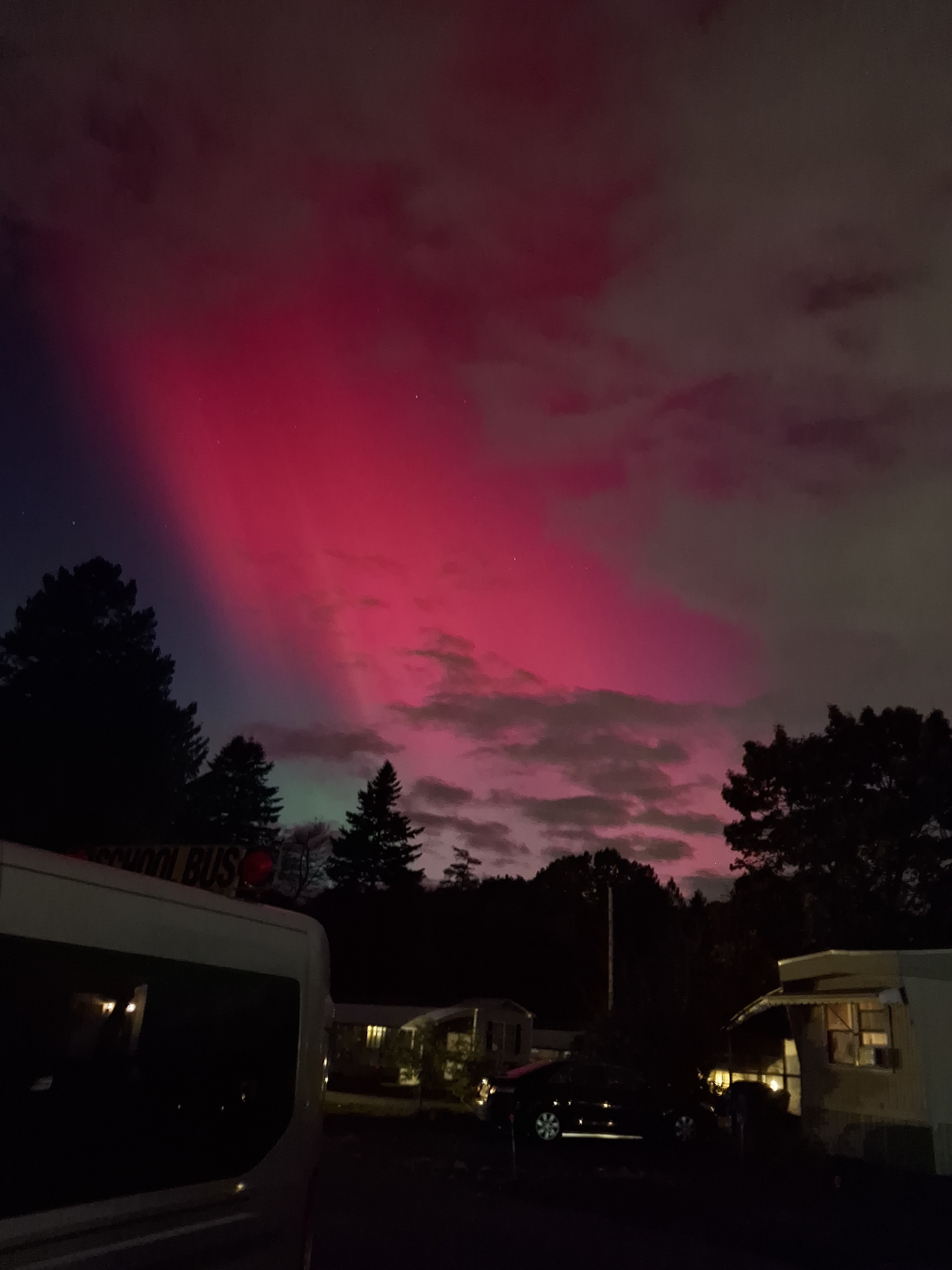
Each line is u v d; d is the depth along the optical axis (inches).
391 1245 343.6
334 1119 807.7
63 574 1093.1
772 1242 387.9
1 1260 103.8
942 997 636.7
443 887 2797.7
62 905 117.1
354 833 2812.5
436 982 2215.8
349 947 2313.0
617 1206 452.1
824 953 732.7
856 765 1274.6
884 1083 665.0
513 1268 325.7
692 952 1037.8
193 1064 137.9
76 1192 115.4
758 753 1336.1
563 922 2281.0
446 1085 1138.7
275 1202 150.7
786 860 1304.1
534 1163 586.9
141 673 1005.8
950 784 1211.9
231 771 2305.6
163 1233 127.6
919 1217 454.3
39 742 848.3
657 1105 658.8
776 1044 1043.3
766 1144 683.4
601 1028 985.5
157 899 133.8
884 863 1227.2
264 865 163.5
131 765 866.8
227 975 147.2
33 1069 111.5
